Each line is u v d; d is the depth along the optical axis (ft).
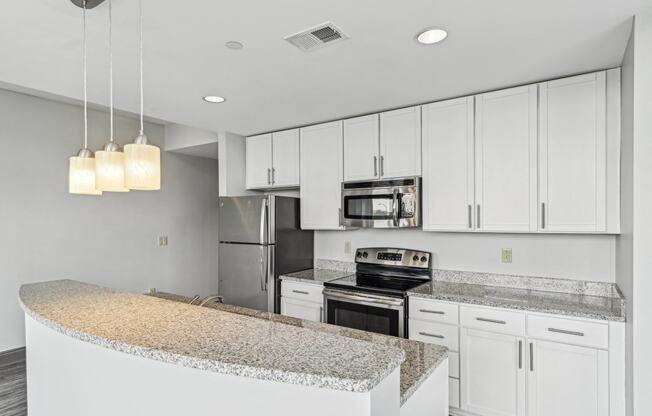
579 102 7.45
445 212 9.05
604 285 8.00
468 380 7.83
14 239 11.72
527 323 7.18
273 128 12.11
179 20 5.47
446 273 10.11
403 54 6.64
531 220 7.93
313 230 12.90
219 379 3.39
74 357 4.86
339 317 9.71
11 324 11.61
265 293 11.18
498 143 8.36
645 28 5.24
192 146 14.90
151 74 7.53
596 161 7.25
